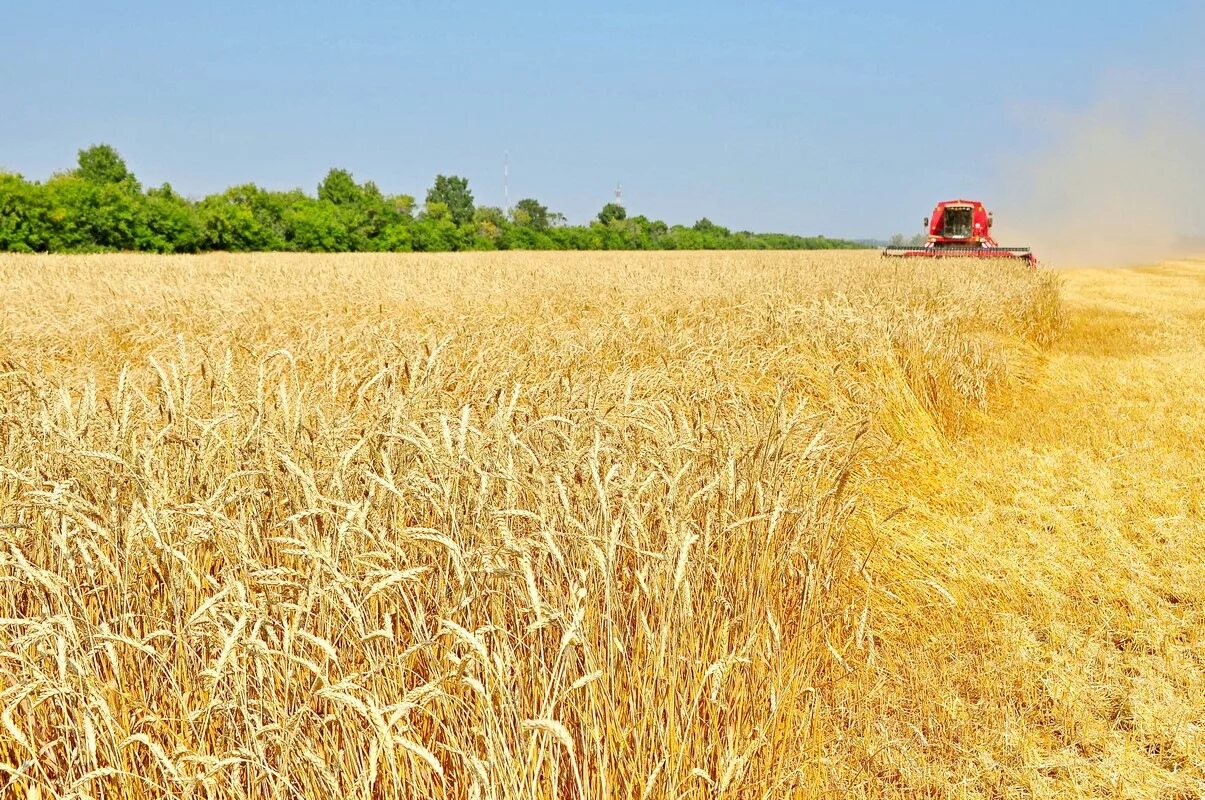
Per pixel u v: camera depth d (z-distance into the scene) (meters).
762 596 3.44
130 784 2.37
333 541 2.59
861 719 3.60
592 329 8.16
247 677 2.34
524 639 2.68
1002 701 3.87
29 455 3.16
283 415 3.35
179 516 2.69
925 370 8.29
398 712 2.00
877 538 5.20
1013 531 5.73
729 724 2.94
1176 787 3.35
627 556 3.16
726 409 4.58
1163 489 6.42
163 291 13.49
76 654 2.24
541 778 2.50
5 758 2.45
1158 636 4.37
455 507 2.63
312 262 26.91
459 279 16.66
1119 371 11.16
